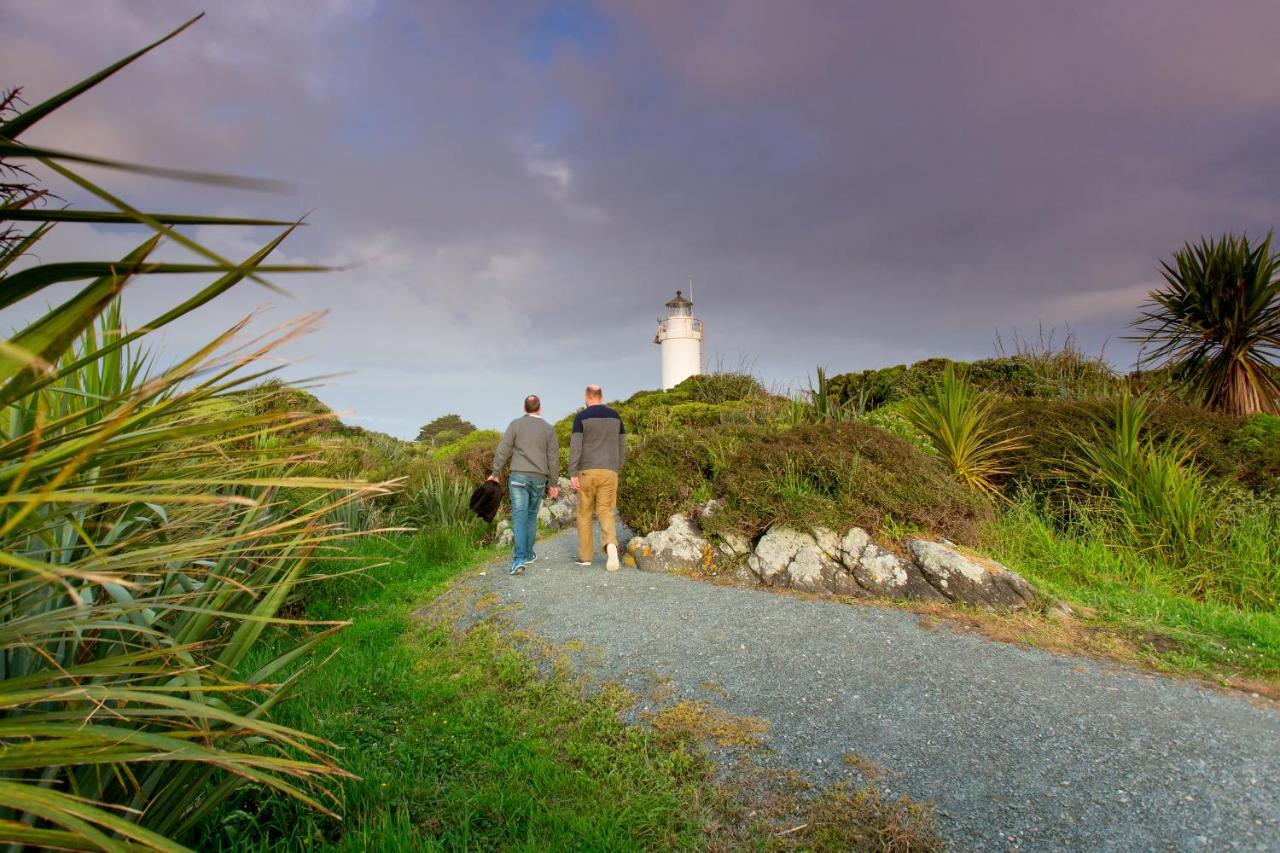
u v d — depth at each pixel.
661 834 2.40
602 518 6.10
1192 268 8.95
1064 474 6.61
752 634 4.09
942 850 2.20
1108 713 2.94
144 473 1.50
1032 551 5.79
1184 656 3.69
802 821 2.41
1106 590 5.01
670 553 5.94
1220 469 6.51
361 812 2.44
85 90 0.73
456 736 3.17
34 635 1.36
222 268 0.75
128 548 1.66
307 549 1.99
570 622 4.58
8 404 0.81
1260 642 3.88
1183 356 9.27
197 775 1.83
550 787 2.67
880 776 2.60
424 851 2.16
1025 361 11.92
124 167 0.57
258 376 1.13
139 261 0.83
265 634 4.33
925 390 11.90
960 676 3.38
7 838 0.88
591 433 6.16
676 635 4.16
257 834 2.26
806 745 2.85
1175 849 2.09
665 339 33.03
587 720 3.24
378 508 8.38
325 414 1.14
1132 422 6.67
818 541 5.35
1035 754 2.64
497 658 4.14
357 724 3.23
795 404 9.89
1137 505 5.86
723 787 2.64
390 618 5.20
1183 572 5.29
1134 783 2.41
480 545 8.13
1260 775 2.41
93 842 0.91
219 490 2.06
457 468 11.11
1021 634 4.04
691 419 13.38
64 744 1.06
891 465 5.79
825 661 3.64
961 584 4.69
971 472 7.11
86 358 0.88
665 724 3.12
